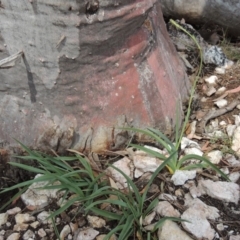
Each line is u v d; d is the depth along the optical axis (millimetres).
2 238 691
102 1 660
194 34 1065
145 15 730
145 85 766
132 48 736
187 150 788
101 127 755
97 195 667
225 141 822
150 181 681
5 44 694
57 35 668
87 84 726
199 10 1094
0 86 736
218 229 678
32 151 733
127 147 775
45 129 747
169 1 1104
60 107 738
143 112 771
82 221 694
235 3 1074
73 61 696
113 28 691
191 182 739
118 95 748
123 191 715
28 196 732
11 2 651
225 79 981
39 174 749
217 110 887
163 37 844
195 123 859
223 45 1101
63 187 679
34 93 731
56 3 641
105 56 714
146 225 677
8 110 755
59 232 686
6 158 768
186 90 897
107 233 679
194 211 686
